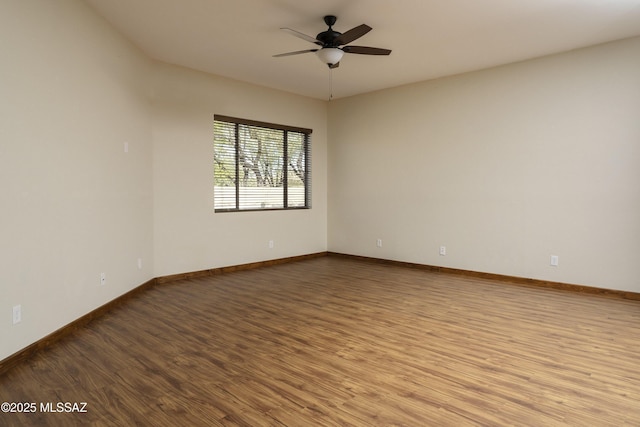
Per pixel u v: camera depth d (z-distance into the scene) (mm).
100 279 3676
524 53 4633
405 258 6172
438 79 5668
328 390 2268
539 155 4816
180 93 5113
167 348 2887
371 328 3316
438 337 3107
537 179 4840
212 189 5512
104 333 3189
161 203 4969
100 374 2463
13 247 2564
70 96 3182
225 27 3906
